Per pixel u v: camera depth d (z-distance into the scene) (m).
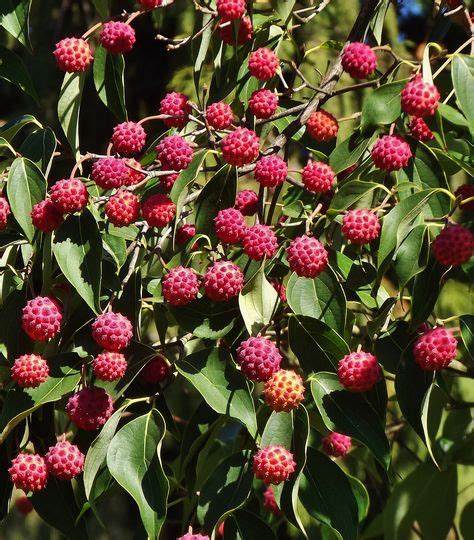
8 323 0.78
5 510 0.79
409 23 1.74
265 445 0.74
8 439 0.79
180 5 1.59
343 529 0.76
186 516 0.80
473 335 0.75
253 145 0.78
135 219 0.78
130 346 0.77
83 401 0.75
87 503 0.78
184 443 0.80
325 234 0.87
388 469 0.74
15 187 0.78
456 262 0.73
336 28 1.49
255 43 0.87
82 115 1.81
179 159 0.79
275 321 0.78
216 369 0.74
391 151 0.77
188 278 0.75
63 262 0.75
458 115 0.77
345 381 0.73
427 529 0.88
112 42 0.84
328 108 1.42
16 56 0.88
